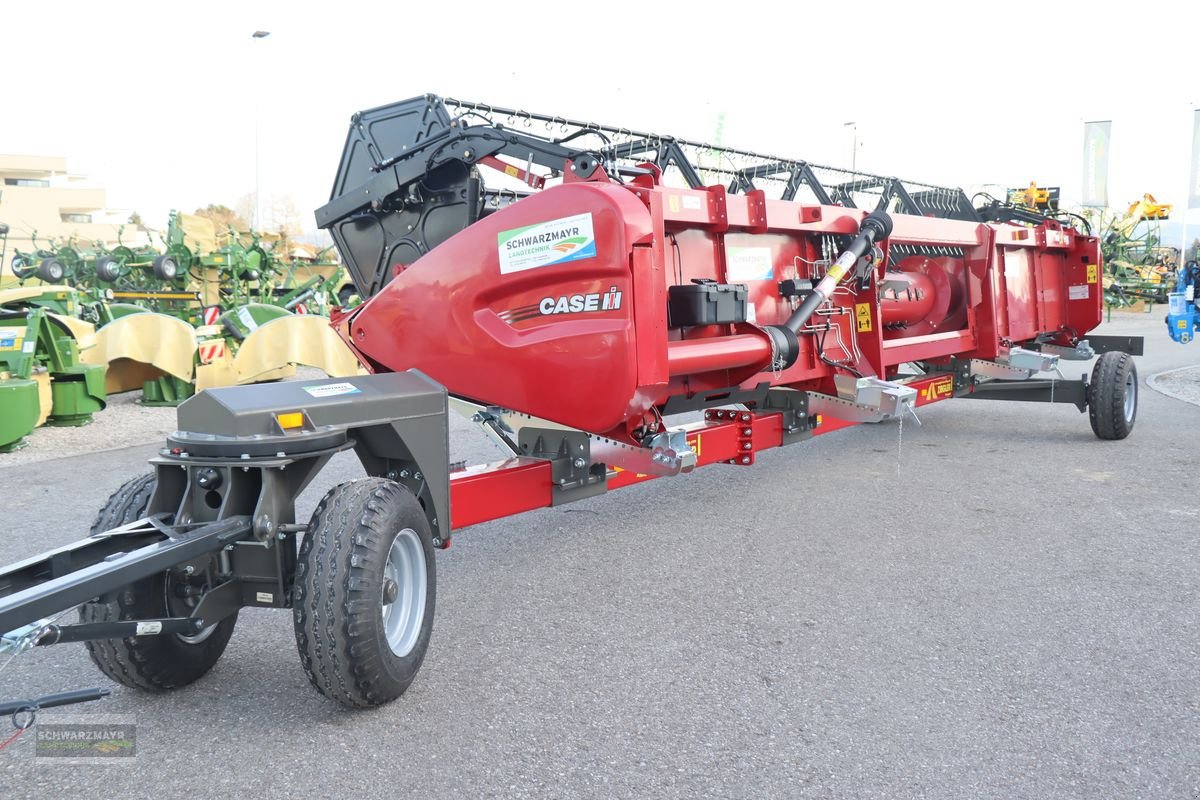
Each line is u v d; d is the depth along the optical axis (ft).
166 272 47.16
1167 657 11.25
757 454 24.99
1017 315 29.12
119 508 9.67
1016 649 11.53
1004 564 14.99
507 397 14.53
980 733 9.37
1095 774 8.57
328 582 8.90
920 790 8.29
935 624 12.40
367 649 9.06
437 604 13.37
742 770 8.65
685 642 11.85
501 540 16.79
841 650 11.54
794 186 24.63
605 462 15.25
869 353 20.45
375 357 16.28
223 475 9.23
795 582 14.24
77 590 7.27
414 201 18.37
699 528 17.47
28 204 197.98
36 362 29.40
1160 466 22.75
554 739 9.26
